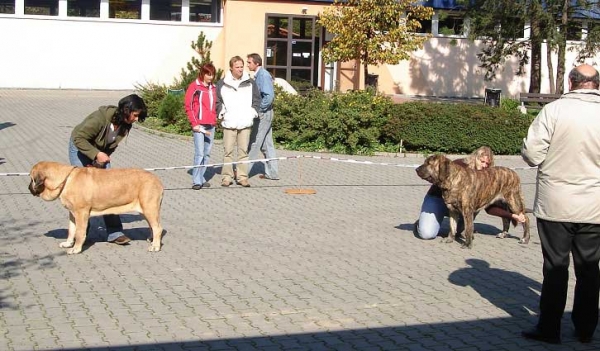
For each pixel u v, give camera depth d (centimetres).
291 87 2411
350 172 1557
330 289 776
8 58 2981
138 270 822
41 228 1002
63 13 3020
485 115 1831
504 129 1841
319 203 1232
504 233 1035
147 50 3119
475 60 3525
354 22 2580
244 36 3128
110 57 3084
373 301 742
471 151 1841
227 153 1337
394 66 3428
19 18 2972
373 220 1118
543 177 627
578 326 648
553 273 633
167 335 636
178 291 754
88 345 608
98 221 1046
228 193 1288
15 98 2655
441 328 674
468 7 2975
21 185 1303
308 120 1791
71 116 2262
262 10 3127
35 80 3017
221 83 1320
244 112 1324
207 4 3183
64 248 901
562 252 629
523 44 3017
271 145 1425
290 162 1645
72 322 659
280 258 889
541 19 2827
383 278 821
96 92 2973
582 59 3036
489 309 730
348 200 1266
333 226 1069
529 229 1014
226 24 3117
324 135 1802
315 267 855
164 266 841
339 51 2625
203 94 1295
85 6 3048
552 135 615
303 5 3156
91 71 3069
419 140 1812
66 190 861
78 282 774
